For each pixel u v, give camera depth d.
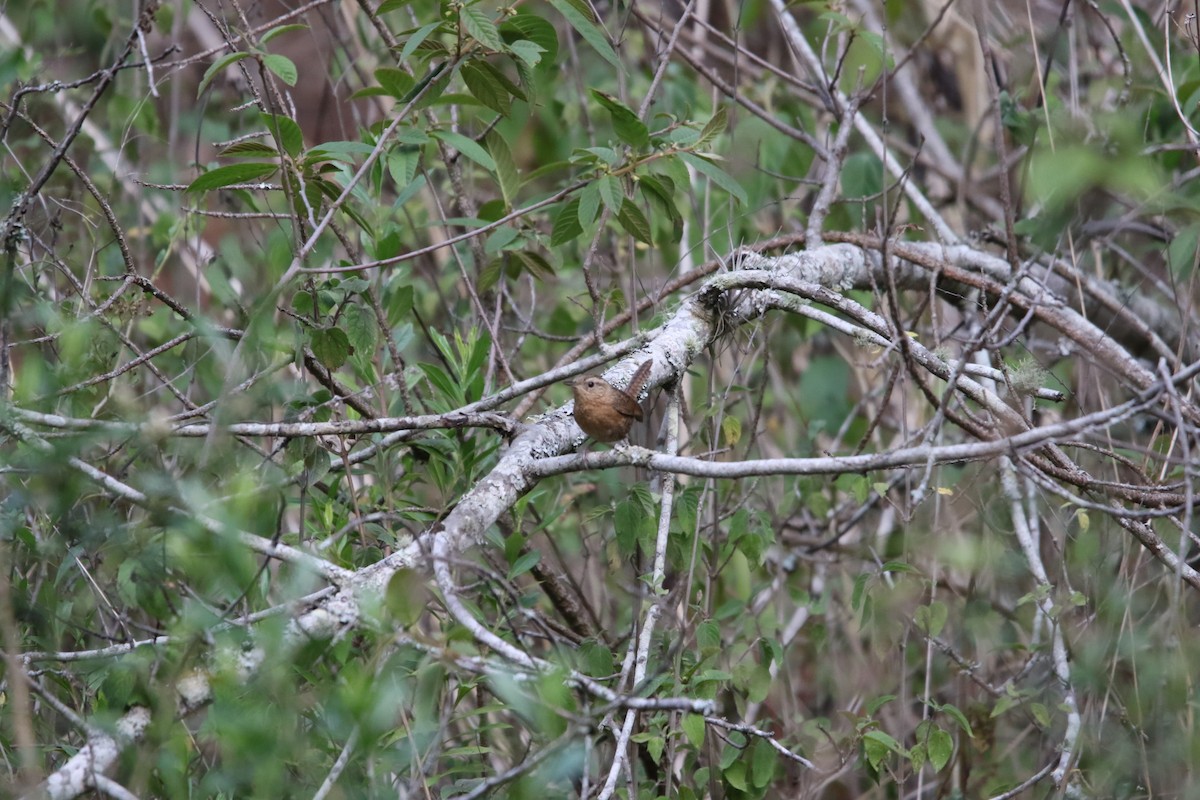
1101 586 9.34
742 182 12.38
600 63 14.92
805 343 13.52
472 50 7.94
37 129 7.57
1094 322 11.28
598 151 8.30
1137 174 3.98
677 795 8.45
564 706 5.39
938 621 9.02
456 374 9.20
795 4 11.10
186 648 5.43
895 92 15.36
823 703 11.44
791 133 11.20
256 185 8.40
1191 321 9.98
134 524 5.98
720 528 10.47
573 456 7.11
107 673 6.22
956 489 10.44
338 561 7.46
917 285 10.74
